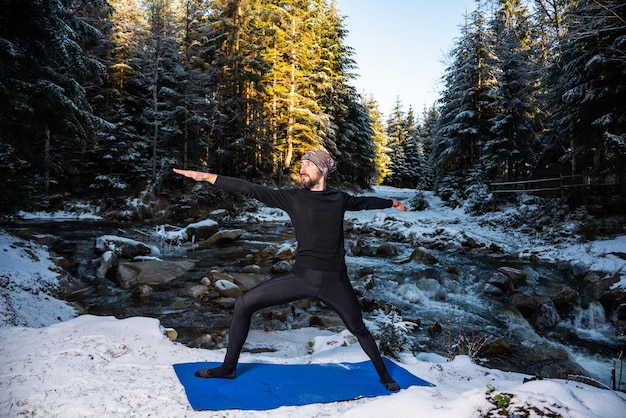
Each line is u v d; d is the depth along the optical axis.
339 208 2.43
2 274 6.76
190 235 15.38
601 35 14.50
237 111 27.03
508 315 7.77
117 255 11.28
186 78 25.45
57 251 11.28
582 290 9.59
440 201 28.58
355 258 12.99
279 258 11.71
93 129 13.65
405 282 10.00
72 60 11.55
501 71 23.84
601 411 1.99
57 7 10.70
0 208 10.73
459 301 8.80
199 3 29.02
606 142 14.73
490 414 1.84
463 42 27.17
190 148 26.95
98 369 2.62
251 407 2.25
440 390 2.47
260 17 28.95
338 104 38.69
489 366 5.46
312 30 34.44
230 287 8.12
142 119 26.56
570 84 16.20
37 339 3.14
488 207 22.08
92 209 22.36
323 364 3.07
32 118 10.93
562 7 14.67
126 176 25.08
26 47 10.66
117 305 7.30
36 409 1.98
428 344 6.13
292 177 32.94
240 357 3.32
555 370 5.36
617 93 15.11
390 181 61.97
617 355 6.36
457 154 27.27
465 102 27.22
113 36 27.75
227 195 25.66
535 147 27.45
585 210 15.23
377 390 2.62
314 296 2.43
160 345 3.31
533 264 12.38
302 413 2.25
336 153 35.75
